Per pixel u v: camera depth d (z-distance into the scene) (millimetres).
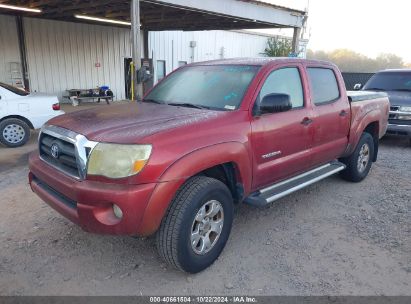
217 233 3295
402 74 9586
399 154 7914
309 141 4273
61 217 4230
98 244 3666
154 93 4488
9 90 7922
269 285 3057
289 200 4934
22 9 13180
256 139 3531
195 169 2932
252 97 3596
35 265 3281
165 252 2979
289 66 4141
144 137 2801
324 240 3840
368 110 5492
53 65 16594
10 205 4582
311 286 3049
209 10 11344
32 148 7938
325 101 4617
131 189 2678
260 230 4039
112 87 19156
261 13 13500
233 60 4332
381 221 4324
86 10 13672
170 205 2951
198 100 3889
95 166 2770
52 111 8367
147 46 19172
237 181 3477
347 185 5605
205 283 3074
